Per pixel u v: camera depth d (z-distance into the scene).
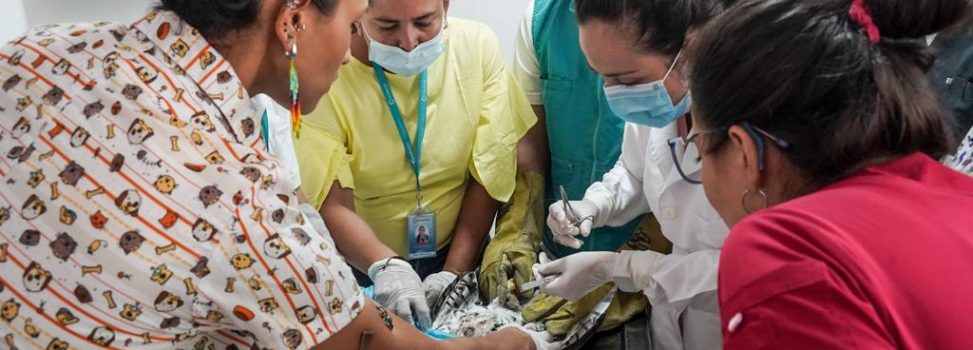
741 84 0.82
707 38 0.88
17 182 0.90
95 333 0.89
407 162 1.96
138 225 0.88
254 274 0.91
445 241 2.09
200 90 0.95
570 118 1.95
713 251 1.56
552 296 1.77
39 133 0.91
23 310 0.89
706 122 0.89
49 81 0.94
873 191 0.82
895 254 0.76
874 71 0.80
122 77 0.93
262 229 0.91
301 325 0.97
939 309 0.75
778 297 0.76
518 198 2.03
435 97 1.96
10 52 0.98
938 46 1.06
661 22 1.36
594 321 1.72
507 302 1.79
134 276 0.88
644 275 1.65
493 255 1.90
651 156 1.66
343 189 1.92
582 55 1.86
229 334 1.02
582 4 1.44
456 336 1.68
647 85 1.46
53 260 0.88
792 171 0.86
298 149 1.82
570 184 2.04
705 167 0.94
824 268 0.75
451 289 1.81
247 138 0.99
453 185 2.05
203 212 0.89
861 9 0.81
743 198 0.92
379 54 1.78
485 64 2.03
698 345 1.70
